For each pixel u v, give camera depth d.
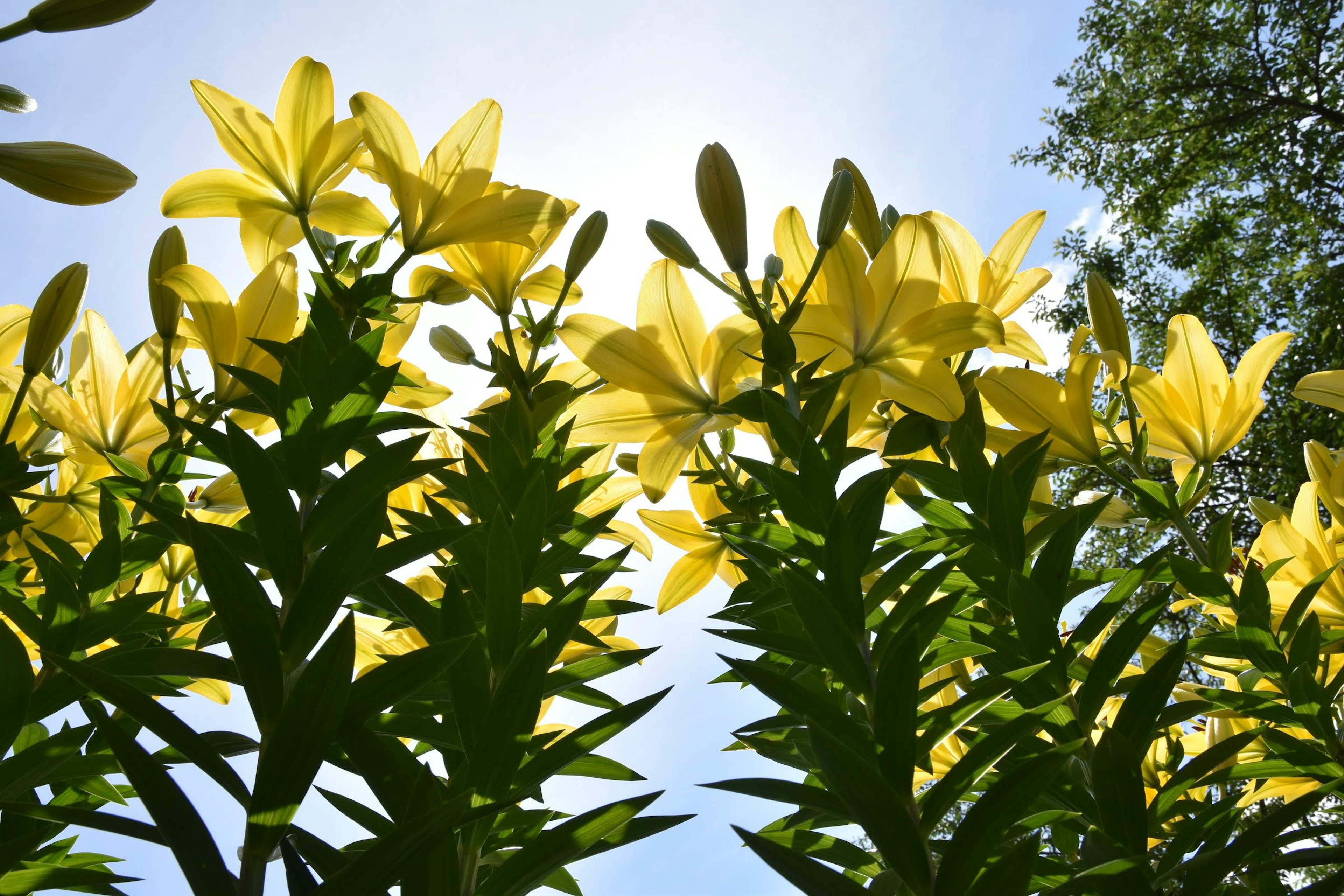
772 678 0.68
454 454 1.02
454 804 0.54
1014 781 0.60
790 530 0.80
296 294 0.90
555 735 0.75
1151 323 7.75
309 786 0.58
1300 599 0.84
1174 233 8.19
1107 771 0.68
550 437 0.91
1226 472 6.16
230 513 0.99
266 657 0.61
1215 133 7.86
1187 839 0.72
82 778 0.77
